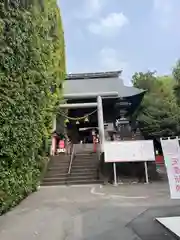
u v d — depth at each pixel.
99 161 17.30
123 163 16.64
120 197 11.36
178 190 7.10
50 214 8.73
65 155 20.05
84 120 26.14
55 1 18.64
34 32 11.70
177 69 21.19
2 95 8.41
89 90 24.98
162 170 20.03
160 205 9.52
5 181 8.95
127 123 29.58
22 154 10.55
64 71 22.55
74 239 6.22
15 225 7.51
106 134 26.59
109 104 26.56
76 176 16.34
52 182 15.70
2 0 8.64
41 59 13.01
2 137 8.43
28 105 10.80
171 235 6.25
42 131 13.56
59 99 19.33
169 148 7.30
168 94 31.56
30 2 12.08
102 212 8.76
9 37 8.99
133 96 24.83
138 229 6.79
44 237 6.43
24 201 10.98
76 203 10.39
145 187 14.01
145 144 16.03
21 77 10.10
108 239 6.12
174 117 28.42
